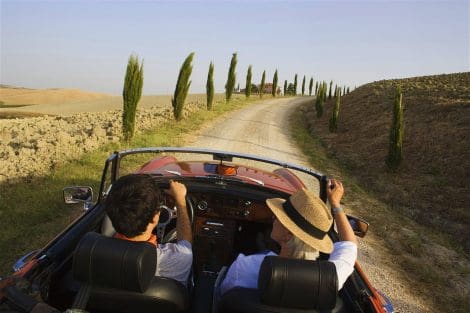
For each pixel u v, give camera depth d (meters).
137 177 2.35
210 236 4.18
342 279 2.67
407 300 6.39
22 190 8.53
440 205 13.73
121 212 2.25
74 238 3.11
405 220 11.29
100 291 2.34
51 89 156.25
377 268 7.45
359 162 20.80
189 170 4.61
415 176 17.73
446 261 8.59
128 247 2.24
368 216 10.80
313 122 41.84
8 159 10.97
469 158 18.41
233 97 65.56
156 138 17.05
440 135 23.34
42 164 10.75
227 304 2.43
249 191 4.27
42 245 6.24
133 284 2.25
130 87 15.01
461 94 37.72
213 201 4.29
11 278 2.32
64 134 14.31
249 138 22.75
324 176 3.63
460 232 11.17
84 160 11.41
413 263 7.91
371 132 29.48
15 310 2.12
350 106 49.09
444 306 6.42
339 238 3.16
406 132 26.42
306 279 2.21
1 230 6.59
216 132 23.09
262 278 2.26
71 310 2.11
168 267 2.67
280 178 4.81
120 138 15.80
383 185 16.11
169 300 2.41
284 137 26.17
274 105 58.56
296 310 2.29
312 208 2.42
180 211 3.02
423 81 56.91
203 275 3.19
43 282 2.59
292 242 2.46
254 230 4.45
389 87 55.25
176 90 23.97
